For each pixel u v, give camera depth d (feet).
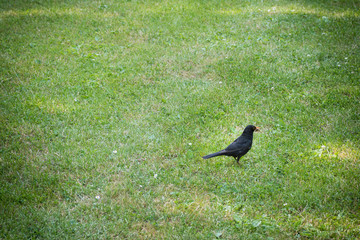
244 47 36.50
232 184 19.36
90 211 17.39
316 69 32.14
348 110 26.02
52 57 33.42
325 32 39.68
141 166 20.66
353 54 34.83
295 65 32.94
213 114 25.77
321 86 29.68
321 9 46.55
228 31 39.91
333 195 18.42
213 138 23.24
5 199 17.66
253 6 47.57
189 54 34.83
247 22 42.32
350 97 27.73
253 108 26.71
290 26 41.04
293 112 26.02
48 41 36.60
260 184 19.45
